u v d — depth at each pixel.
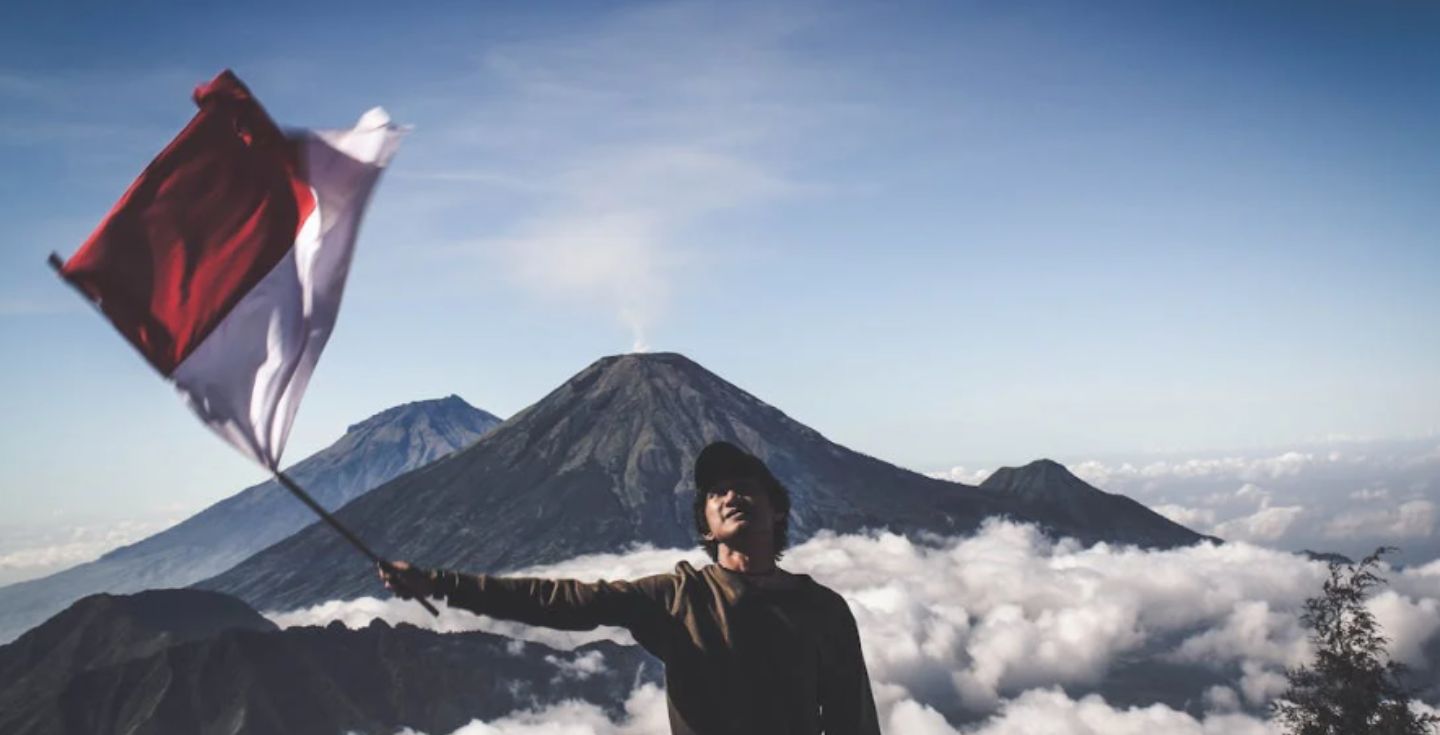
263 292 2.46
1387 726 16.91
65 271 2.38
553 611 2.21
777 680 2.24
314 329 2.43
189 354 2.41
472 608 2.20
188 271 2.45
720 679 2.23
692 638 2.24
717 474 2.36
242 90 2.46
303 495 2.26
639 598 2.28
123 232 2.44
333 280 2.44
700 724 2.23
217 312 2.44
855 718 2.36
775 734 2.23
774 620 2.27
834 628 2.34
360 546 2.21
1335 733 17.22
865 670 2.41
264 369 2.42
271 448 2.32
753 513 2.32
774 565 2.38
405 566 2.18
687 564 2.38
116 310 2.39
